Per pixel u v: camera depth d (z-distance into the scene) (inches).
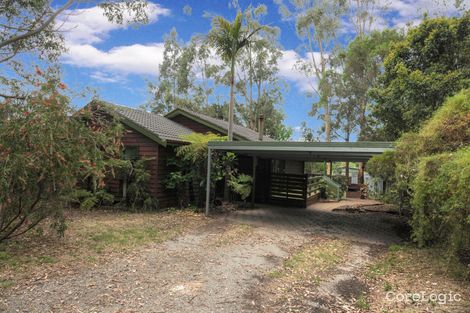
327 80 951.6
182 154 431.8
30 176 203.3
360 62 891.4
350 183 852.0
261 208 492.4
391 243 287.3
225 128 583.2
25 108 196.1
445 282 182.4
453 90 493.7
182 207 435.5
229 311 141.9
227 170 450.9
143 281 173.3
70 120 208.7
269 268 203.5
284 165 687.1
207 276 184.9
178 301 150.0
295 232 323.3
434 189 184.1
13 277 171.8
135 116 484.1
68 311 136.9
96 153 224.5
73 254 215.0
